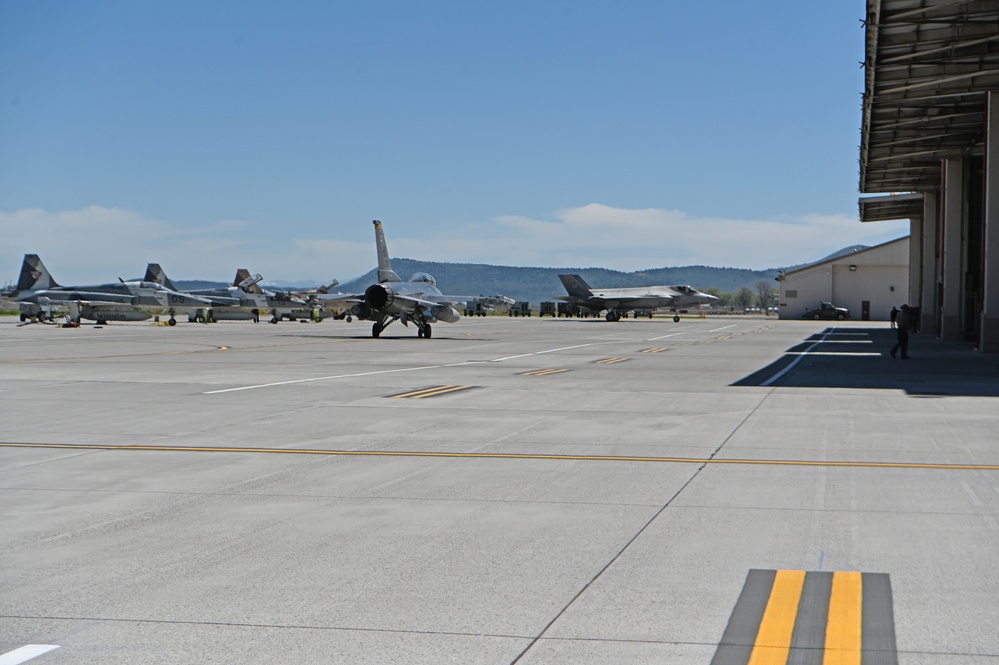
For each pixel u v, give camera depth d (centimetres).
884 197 6594
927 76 3095
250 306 7756
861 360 2841
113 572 575
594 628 472
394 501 784
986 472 915
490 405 1537
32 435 1180
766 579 555
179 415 1390
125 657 435
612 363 2639
